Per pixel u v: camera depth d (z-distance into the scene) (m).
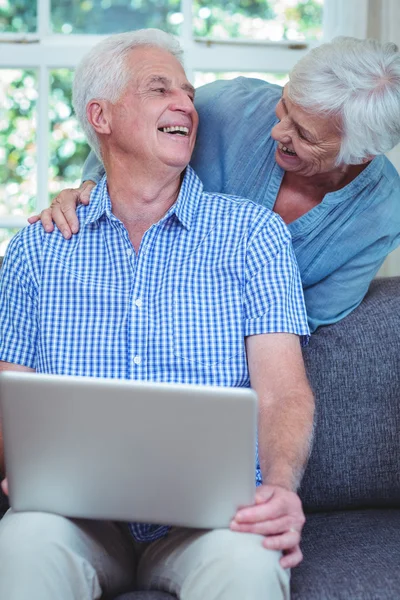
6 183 2.87
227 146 2.00
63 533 1.38
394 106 1.73
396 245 2.00
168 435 1.28
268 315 1.68
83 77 1.78
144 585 1.53
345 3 2.72
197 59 2.85
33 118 2.86
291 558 1.37
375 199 1.93
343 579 1.47
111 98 1.75
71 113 2.86
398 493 1.92
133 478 1.32
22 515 1.40
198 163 2.02
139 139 1.71
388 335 1.94
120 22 2.88
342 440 1.90
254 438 1.27
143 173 1.73
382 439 1.91
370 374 1.92
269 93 2.03
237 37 2.88
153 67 1.74
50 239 1.76
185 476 1.31
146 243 1.71
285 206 1.96
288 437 1.52
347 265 1.96
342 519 1.84
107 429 1.29
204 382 1.66
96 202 1.79
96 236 1.75
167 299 1.68
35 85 2.85
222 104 2.04
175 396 1.26
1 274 1.78
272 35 2.89
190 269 1.71
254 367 1.67
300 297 1.74
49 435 1.32
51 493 1.38
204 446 1.28
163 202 1.76
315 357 1.92
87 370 1.67
